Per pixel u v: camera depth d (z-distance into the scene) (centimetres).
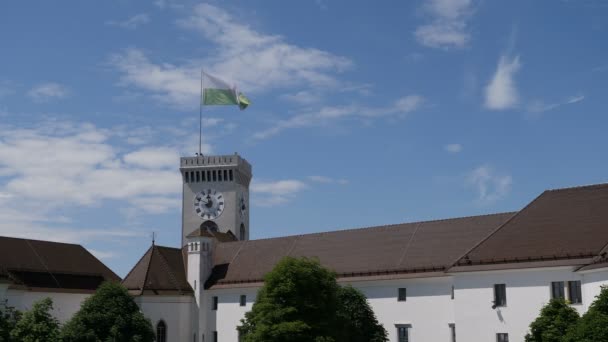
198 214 16525
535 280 7819
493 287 8131
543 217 8388
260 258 11238
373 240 10312
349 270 9931
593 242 7625
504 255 8131
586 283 7356
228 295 11012
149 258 11331
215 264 11619
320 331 7888
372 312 8950
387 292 9512
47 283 10862
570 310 6912
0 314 8994
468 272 8256
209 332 11100
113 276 12050
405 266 9450
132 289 10806
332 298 8181
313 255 10631
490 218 9475
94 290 11419
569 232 7950
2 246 10938
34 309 8900
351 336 8556
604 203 8100
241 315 10781
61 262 11525
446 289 9006
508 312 7956
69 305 11012
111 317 9356
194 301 11219
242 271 11144
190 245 11469
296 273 8062
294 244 11169
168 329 10856
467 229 9512
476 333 8162
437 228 9838
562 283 7644
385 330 9038
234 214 16350
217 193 16512
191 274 11344
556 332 6769
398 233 10169
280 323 7812
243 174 16950
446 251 9312
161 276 11131
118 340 9206
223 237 14788
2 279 9700
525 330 7794
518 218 8581
